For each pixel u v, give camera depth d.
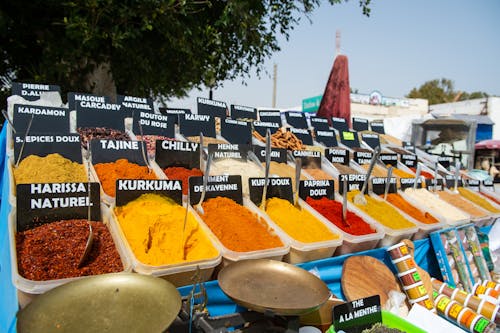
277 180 2.64
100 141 2.55
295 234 2.26
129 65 5.64
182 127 3.59
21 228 1.73
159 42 5.65
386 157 4.55
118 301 1.23
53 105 3.21
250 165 3.09
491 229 3.82
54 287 1.31
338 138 5.28
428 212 3.26
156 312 1.19
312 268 2.22
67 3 4.10
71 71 5.23
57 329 1.08
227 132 3.81
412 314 2.25
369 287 2.31
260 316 1.57
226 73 7.14
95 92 5.45
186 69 6.32
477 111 20.02
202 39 5.70
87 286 1.27
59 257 1.57
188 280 1.70
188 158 2.82
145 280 1.33
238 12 5.43
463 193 4.39
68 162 2.39
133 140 2.86
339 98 6.54
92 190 1.93
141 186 2.03
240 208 2.36
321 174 3.55
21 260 1.50
